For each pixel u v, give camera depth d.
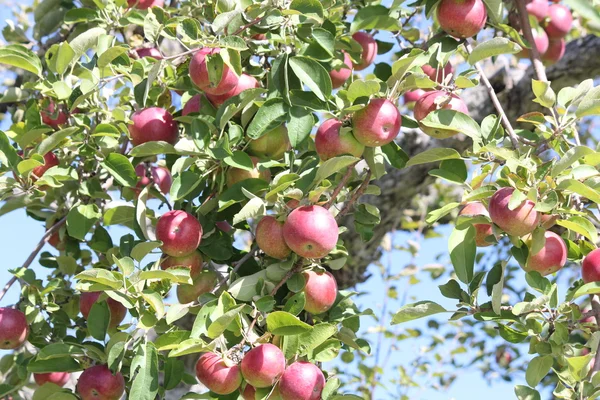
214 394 2.87
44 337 3.56
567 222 2.74
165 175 3.95
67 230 3.84
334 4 3.59
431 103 3.05
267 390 2.71
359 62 3.68
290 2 3.09
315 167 2.96
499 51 2.96
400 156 3.10
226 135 2.98
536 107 4.46
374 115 2.85
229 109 2.99
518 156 2.80
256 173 3.13
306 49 3.24
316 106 3.07
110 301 3.46
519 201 2.60
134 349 2.87
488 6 3.37
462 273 2.96
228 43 2.94
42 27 4.38
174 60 3.63
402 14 3.86
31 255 3.65
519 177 2.71
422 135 4.39
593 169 2.71
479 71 3.22
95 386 3.00
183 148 3.01
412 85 2.94
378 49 4.01
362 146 2.94
